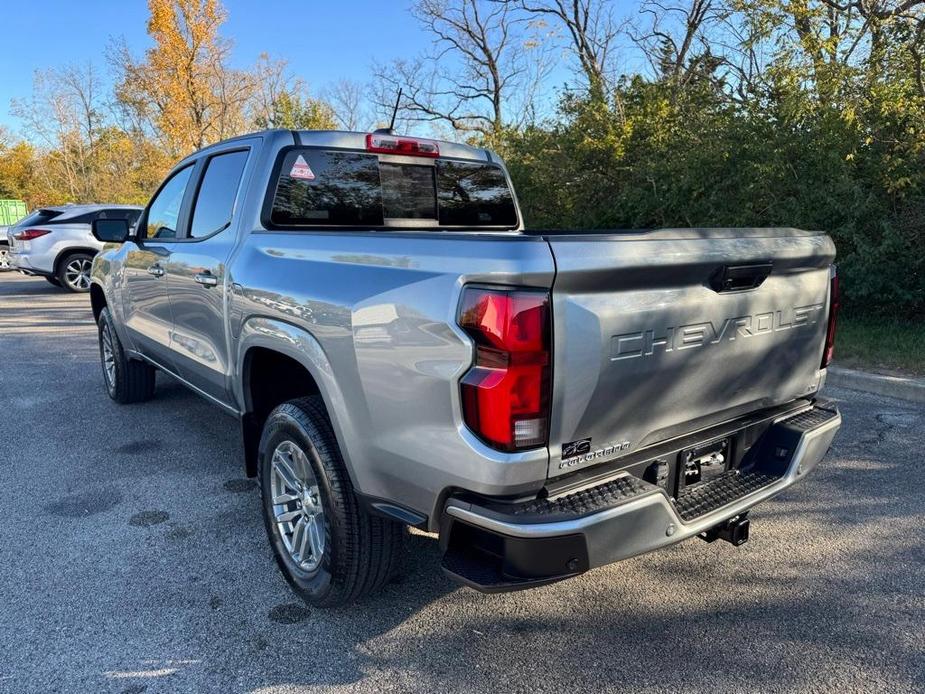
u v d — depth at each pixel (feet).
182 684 8.38
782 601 10.07
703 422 8.85
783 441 9.66
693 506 8.57
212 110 118.11
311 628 9.47
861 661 8.70
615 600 10.16
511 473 6.92
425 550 11.70
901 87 25.13
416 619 9.70
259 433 11.51
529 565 6.98
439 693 8.22
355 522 8.92
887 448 15.89
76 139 154.20
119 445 16.79
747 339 8.80
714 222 29.73
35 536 12.12
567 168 38.34
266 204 11.62
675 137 33.60
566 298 6.95
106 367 20.42
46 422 18.56
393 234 8.34
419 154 13.48
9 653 8.91
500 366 6.82
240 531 12.33
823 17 27.30
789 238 9.25
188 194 14.21
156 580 10.70
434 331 7.27
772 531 12.21
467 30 81.41
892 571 10.82
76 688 8.28
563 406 7.08
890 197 26.53
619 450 7.86
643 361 7.63
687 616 9.73
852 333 25.84
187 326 13.52
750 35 28.86
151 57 109.50
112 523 12.64
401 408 7.75
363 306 8.12
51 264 46.55
